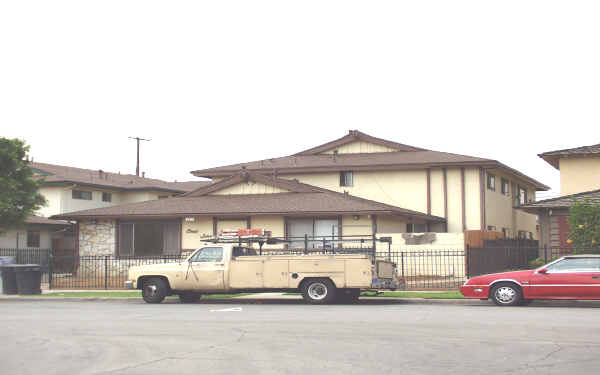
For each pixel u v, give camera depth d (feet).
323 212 101.76
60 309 63.21
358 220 103.76
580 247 75.87
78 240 115.55
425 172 123.34
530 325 44.98
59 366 32.58
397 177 125.08
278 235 106.73
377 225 103.40
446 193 121.49
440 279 92.32
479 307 60.13
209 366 31.99
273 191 113.60
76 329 46.24
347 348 36.47
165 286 70.33
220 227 109.09
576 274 57.93
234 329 44.93
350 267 64.85
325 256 65.57
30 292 82.23
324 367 31.40
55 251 159.12
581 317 49.55
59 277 115.65
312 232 105.81
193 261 69.36
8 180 124.26
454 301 66.80
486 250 87.66
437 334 41.27
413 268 94.89
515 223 144.77
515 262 96.48
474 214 119.65
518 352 34.76
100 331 45.01
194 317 53.42
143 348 37.52
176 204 113.19
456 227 120.47
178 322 49.73
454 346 36.76
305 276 65.67
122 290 88.69
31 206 129.49
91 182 167.94
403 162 123.34
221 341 39.63
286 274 66.28
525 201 156.25
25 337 42.55
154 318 53.01
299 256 66.18
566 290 58.03
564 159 105.19
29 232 150.30
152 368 31.73
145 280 71.05
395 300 68.28
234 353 35.42
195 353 35.60
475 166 120.06
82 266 114.62
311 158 136.36
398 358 33.45
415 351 35.35
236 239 74.18
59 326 48.11
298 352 35.45
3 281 83.97
